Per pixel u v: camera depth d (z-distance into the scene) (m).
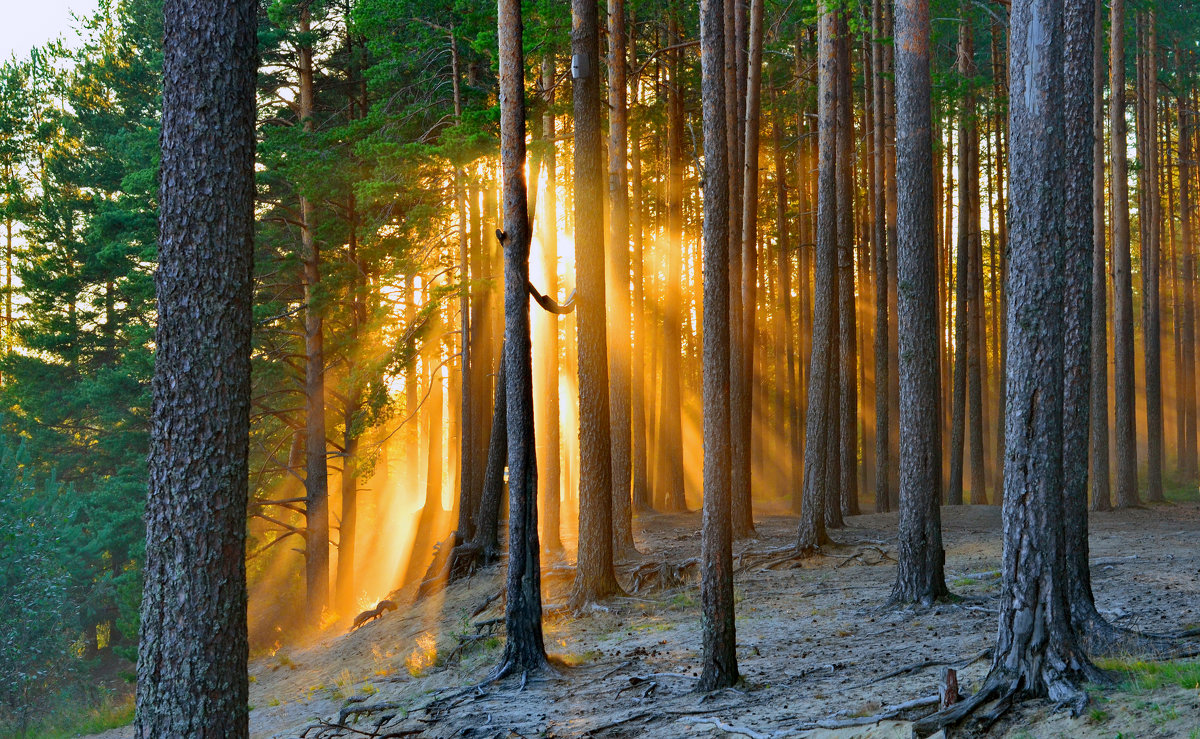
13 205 37.59
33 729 20.44
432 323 24.53
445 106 23.27
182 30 6.23
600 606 15.70
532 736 9.27
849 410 25.53
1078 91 9.22
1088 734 6.22
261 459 27.36
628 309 19.45
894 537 19.30
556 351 22.58
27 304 37.34
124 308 35.06
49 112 41.84
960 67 26.12
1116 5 24.69
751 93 21.52
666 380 30.39
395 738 10.30
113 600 28.73
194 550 6.04
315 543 25.03
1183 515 22.72
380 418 26.94
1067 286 8.78
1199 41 33.41
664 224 34.88
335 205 24.94
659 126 28.52
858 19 19.00
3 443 23.42
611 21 19.75
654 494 35.19
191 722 5.92
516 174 12.20
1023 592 7.32
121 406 29.66
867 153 30.92
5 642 20.28
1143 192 31.27
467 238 24.16
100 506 28.31
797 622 13.06
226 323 6.20
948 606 12.61
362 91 28.69
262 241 25.50
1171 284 42.44
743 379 21.09
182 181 6.18
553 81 21.42
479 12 19.95
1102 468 24.45
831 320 18.61
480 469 25.36
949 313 38.56
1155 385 27.09
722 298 9.48
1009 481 7.50
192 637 5.98
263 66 26.67
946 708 7.16
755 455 39.28
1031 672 7.16
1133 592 11.96
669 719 8.86
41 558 21.73
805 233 35.91
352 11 21.41
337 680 16.64
